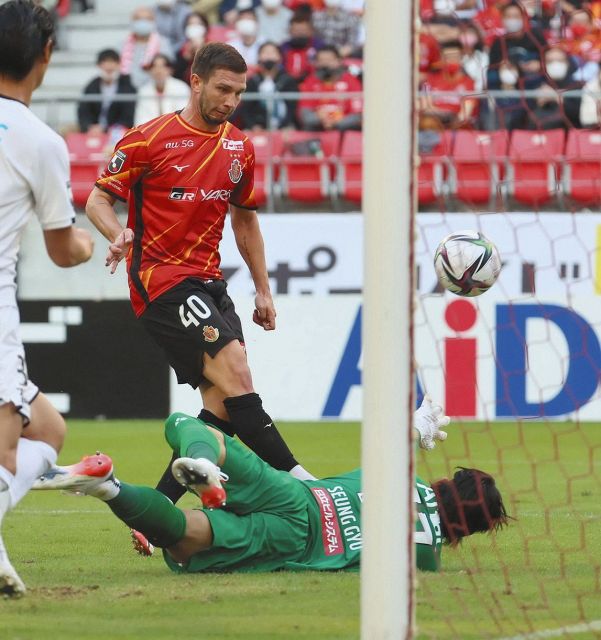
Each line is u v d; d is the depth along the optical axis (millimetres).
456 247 19125
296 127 50938
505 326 39688
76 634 13211
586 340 43281
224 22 60094
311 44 54406
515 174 46562
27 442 14516
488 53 45812
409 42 12422
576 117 46875
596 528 21828
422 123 45219
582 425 42750
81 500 26516
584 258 43562
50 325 45656
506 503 25484
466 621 14172
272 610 14562
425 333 43125
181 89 52656
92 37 63969
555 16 45875
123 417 45500
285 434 40562
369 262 12398
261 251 21750
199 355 20047
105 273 45812
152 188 20156
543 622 14156
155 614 14297
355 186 49031
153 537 16297
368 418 12289
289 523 17109
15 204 13961
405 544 12141
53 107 51719
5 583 13805
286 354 44844
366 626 12164
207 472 14828
